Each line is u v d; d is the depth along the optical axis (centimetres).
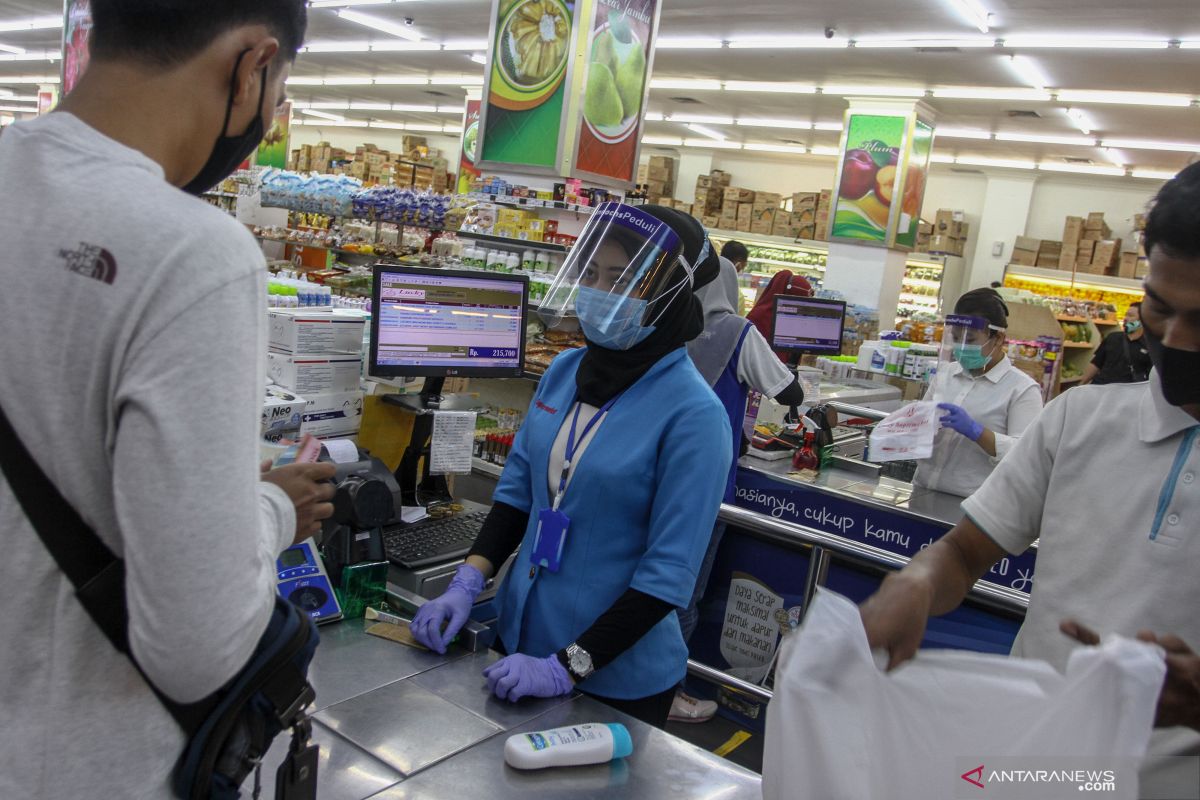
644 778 134
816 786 89
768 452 422
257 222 713
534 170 545
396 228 647
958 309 358
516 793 126
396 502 199
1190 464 117
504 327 247
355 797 121
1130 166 1405
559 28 531
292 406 201
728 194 1491
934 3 794
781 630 337
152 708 84
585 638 159
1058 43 853
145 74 84
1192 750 86
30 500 78
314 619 166
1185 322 106
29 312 77
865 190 1173
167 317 75
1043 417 138
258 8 87
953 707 87
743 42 1028
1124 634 119
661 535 164
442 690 152
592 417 179
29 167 80
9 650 80
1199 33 768
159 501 73
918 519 345
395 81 1614
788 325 521
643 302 168
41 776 80
